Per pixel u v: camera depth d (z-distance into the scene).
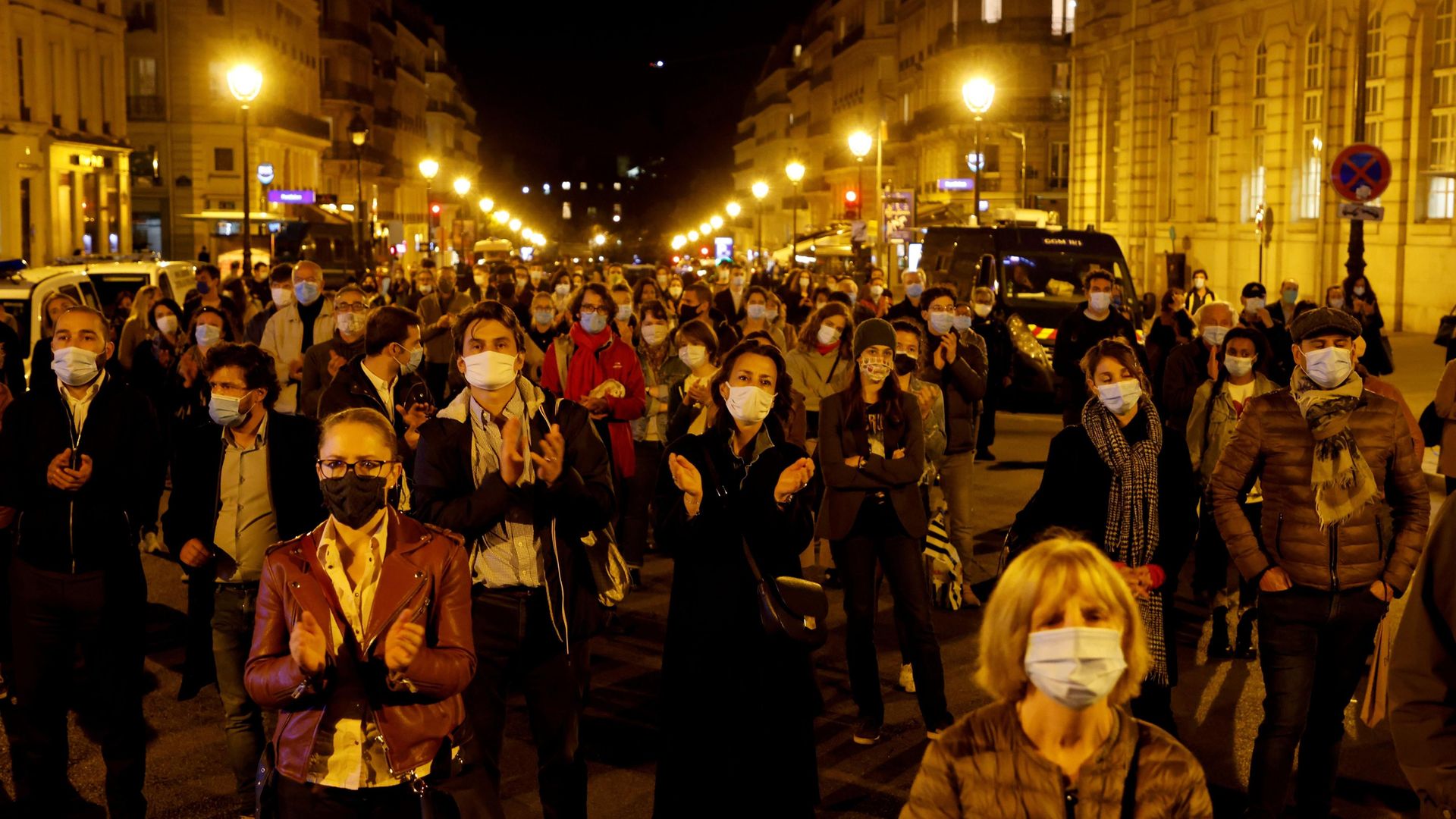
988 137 67.62
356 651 4.34
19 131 44.47
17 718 6.45
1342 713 6.00
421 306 18.61
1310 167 42.53
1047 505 6.27
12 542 7.06
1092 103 59.19
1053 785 3.09
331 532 4.42
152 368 13.27
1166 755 3.12
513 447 5.26
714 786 5.46
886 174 91.19
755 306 13.14
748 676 5.46
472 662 4.44
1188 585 10.96
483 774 4.74
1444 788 3.91
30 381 11.01
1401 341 34.62
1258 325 14.53
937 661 7.18
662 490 5.68
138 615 6.48
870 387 7.21
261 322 12.07
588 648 5.89
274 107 70.75
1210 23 48.59
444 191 133.50
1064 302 24.41
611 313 10.30
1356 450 5.74
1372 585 5.79
